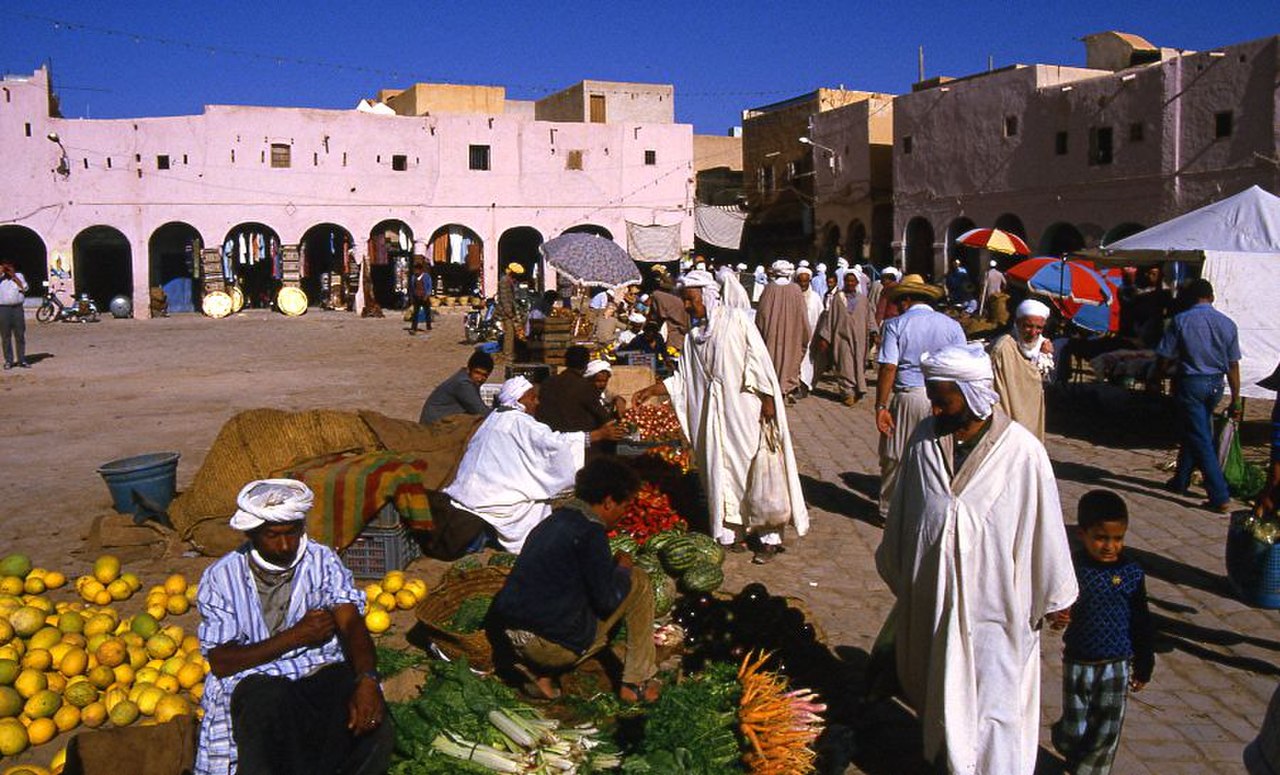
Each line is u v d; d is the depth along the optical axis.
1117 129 28.91
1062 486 10.73
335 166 42.81
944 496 4.31
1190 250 14.25
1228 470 10.09
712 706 4.72
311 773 3.92
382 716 4.07
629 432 9.90
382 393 17.53
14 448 12.86
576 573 5.09
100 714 5.47
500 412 8.14
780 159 46.22
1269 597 7.13
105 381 19.42
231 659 3.98
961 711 4.22
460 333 31.66
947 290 27.16
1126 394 14.48
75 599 7.30
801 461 12.03
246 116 41.66
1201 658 6.38
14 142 39.81
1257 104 25.11
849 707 5.28
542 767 4.37
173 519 8.45
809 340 15.88
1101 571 4.51
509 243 48.41
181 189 41.34
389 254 45.47
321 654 4.14
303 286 46.34
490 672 5.47
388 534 7.70
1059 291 15.91
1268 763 3.40
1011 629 4.25
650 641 5.20
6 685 5.54
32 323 37.00
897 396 8.75
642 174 46.22
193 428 14.18
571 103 51.22
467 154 44.28
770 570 7.89
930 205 36.09
